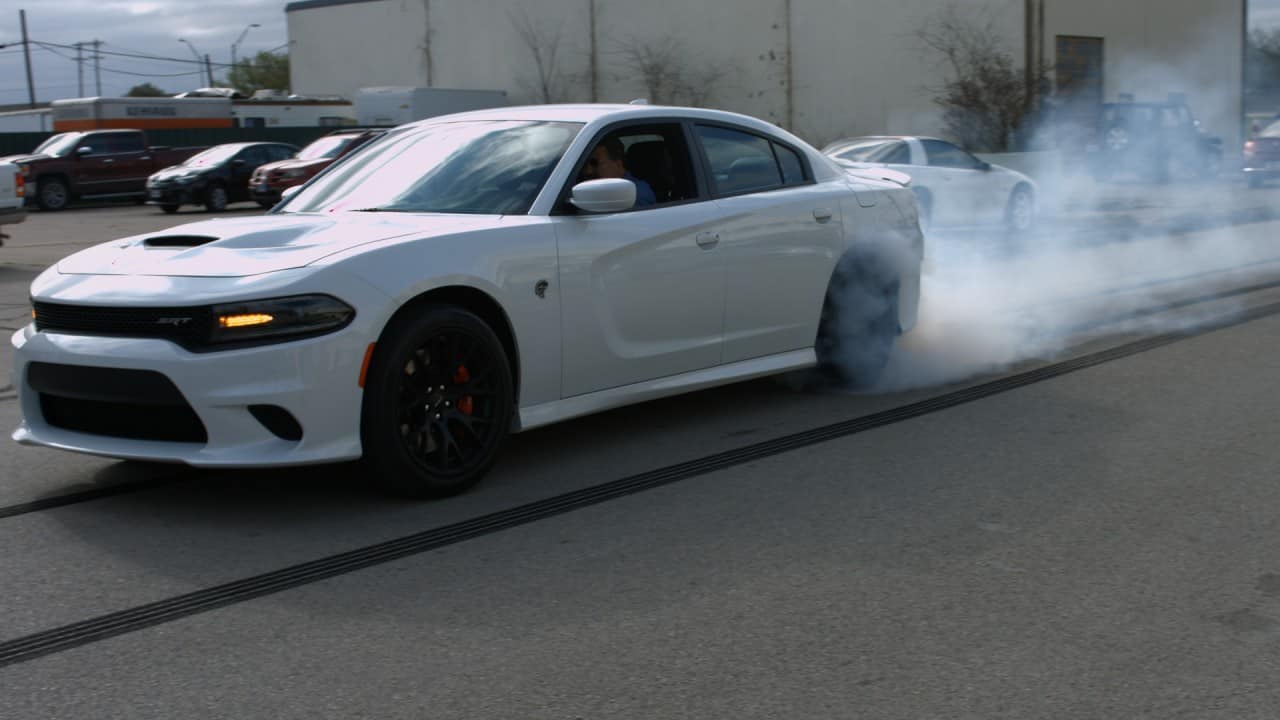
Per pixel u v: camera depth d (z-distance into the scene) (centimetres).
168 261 420
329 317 396
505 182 488
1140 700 275
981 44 3294
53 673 294
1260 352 720
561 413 473
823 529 400
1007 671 290
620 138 513
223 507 431
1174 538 389
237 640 313
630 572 361
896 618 324
